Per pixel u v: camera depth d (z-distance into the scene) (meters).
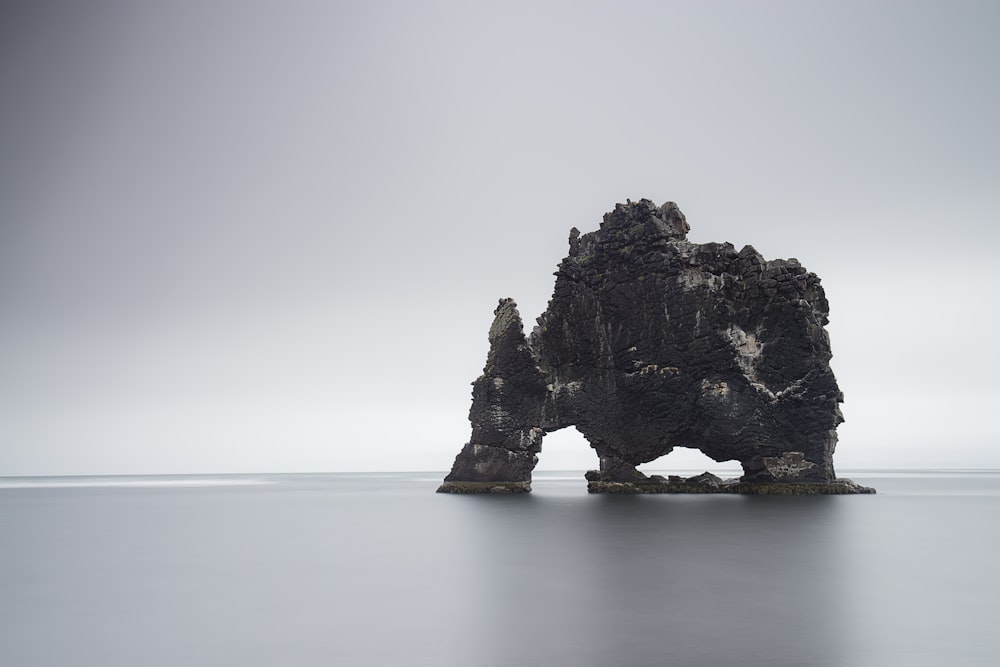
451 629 29.61
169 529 69.75
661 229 99.06
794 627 29.48
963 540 54.88
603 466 104.81
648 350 98.38
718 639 27.86
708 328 94.88
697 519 67.88
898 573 41.06
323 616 31.98
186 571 44.16
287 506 103.12
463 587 38.00
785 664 24.95
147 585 39.72
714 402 93.56
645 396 98.19
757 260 95.62
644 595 35.47
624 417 100.06
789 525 62.88
